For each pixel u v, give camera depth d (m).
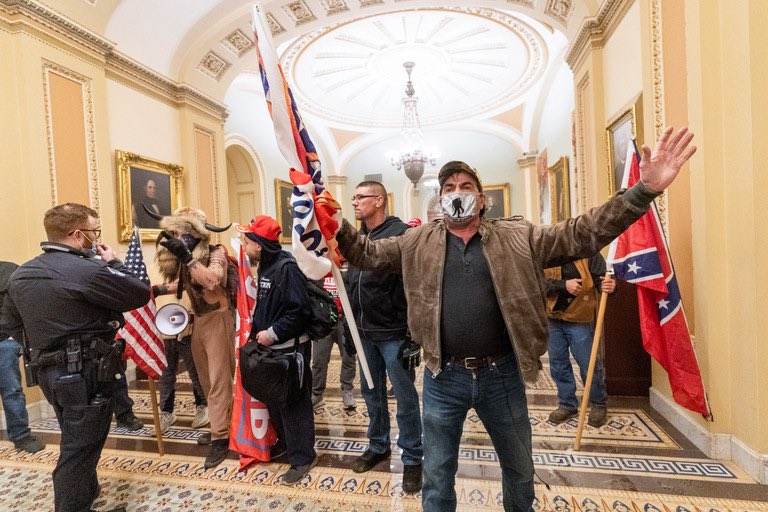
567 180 7.59
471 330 1.47
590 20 4.36
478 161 11.73
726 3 2.25
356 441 2.87
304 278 2.38
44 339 1.87
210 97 6.11
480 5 5.75
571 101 7.54
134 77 4.89
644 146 1.22
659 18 2.88
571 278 2.90
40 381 1.93
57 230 1.97
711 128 2.34
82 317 1.92
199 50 5.57
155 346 2.73
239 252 2.62
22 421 2.92
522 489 1.56
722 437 2.39
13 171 3.59
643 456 2.46
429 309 1.51
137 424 3.23
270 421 2.65
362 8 5.86
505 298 1.43
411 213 12.23
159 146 5.26
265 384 2.26
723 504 2.00
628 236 2.46
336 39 7.39
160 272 2.82
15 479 2.53
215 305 2.69
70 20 3.95
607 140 4.16
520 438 1.53
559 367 3.01
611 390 3.43
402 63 8.48
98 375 1.93
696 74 2.38
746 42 2.12
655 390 3.18
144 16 4.71
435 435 1.55
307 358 2.48
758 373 2.15
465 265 1.50
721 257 2.35
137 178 4.83
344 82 9.15
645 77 3.05
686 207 2.65
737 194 2.24
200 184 5.88
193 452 2.80
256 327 2.43
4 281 2.83
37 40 3.69
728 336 2.36
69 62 4.00
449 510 1.54
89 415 1.90
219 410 2.66
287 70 8.05
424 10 6.52
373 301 2.18
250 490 2.31
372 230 2.32
